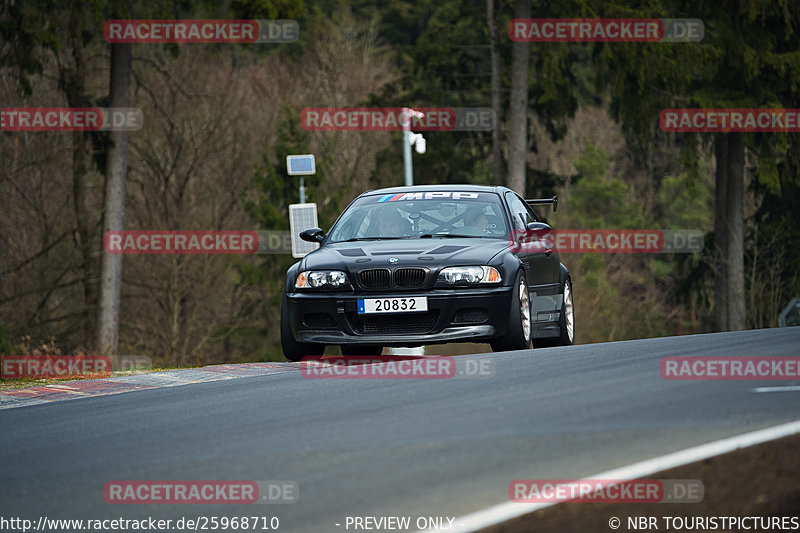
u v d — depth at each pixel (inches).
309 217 3486.7
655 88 5002.5
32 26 4124.0
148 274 5521.7
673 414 906.7
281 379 1305.4
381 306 1488.7
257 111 6343.5
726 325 5482.3
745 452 753.0
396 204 1713.8
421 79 6205.7
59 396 1369.3
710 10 5009.8
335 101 6786.4
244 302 5826.8
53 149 5152.6
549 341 1850.4
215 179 6003.9
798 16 4948.3
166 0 4328.3
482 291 1493.6
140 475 825.5
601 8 4803.2
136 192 5836.6
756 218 5659.5
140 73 5595.5
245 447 889.5
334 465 807.1
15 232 5246.1
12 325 5167.3
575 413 932.0
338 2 7829.7
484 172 7180.1
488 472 756.0
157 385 1416.1
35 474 855.7
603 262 7406.5
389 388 1146.7
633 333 6673.2
